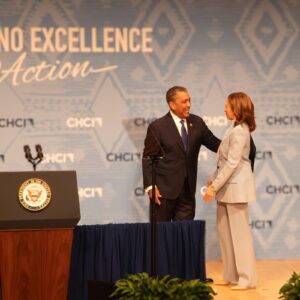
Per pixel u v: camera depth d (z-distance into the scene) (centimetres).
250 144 869
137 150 1051
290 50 1055
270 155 1061
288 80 1059
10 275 646
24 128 1033
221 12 1051
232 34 1053
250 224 1062
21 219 636
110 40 1040
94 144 1045
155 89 1048
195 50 1051
